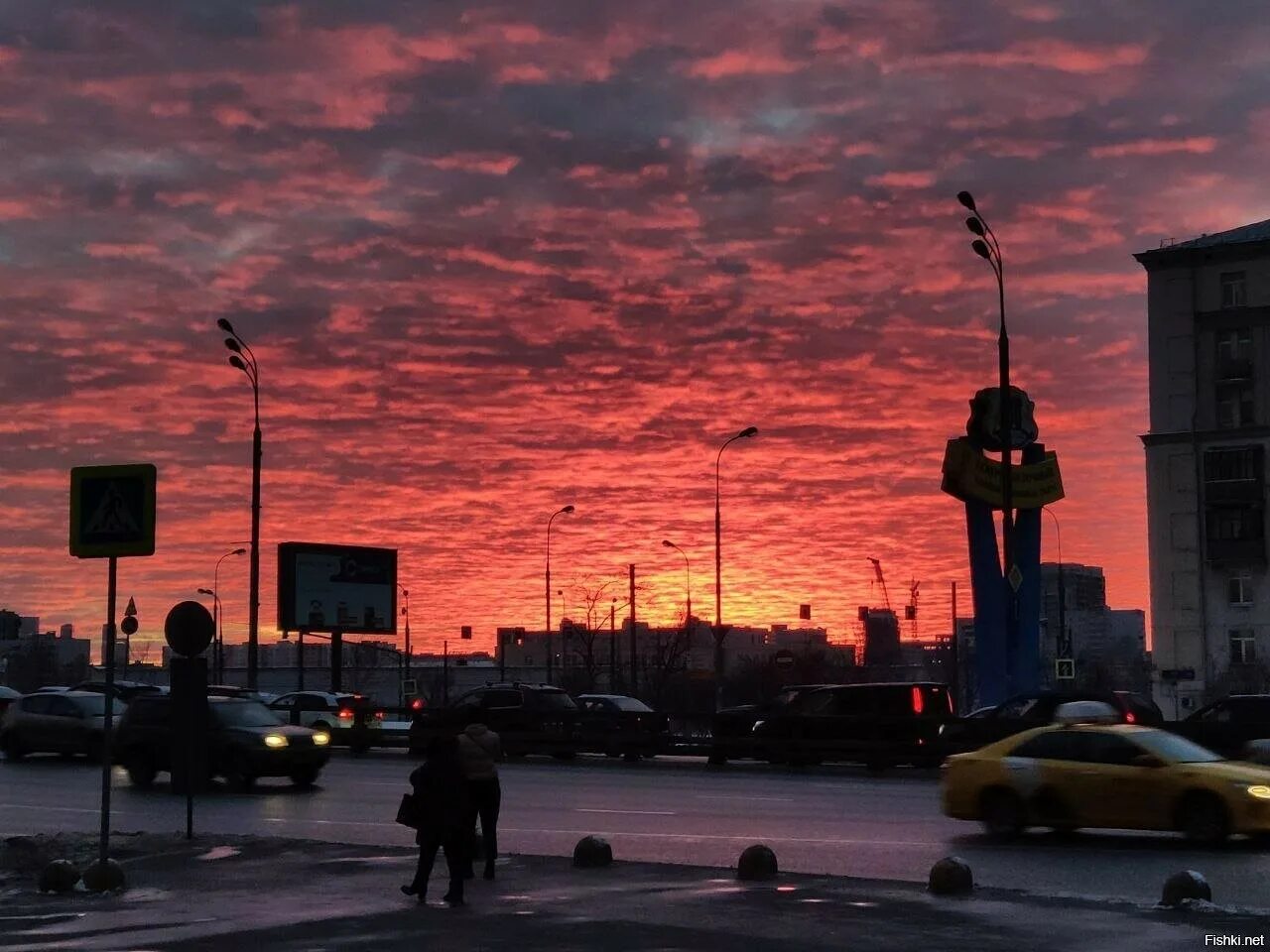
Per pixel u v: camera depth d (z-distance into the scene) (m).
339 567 64.81
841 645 152.12
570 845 19.92
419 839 14.27
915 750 36.09
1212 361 88.62
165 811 25.97
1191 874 13.41
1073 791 20.06
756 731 39.50
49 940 12.12
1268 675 84.81
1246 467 87.06
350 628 65.06
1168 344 89.75
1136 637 162.50
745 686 114.44
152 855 18.08
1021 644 45.69
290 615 62.66
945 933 11.89
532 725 43.53
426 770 14.27
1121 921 12.41
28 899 14.65
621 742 41.69
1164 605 89.06
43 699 40.94
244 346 50.47
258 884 15.63
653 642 143.62
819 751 37.56
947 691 38.25
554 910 13.34
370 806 26.70
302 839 20.03
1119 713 34.38
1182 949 11.10
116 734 32.12
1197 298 89.25
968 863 17.56
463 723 44.03
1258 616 86.69
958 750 35.44
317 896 14.64
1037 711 34.94
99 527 15.67
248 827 22.97
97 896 14.80
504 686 44.81
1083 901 13.52
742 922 12.51
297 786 31.41
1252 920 12.43
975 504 45.91
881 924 12.34
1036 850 18.95
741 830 21.75
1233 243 87.81
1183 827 19.30
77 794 29.84
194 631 19.81
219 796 29.12
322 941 11.90
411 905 13.89
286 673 119.19
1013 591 41.25
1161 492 89.44
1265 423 86.75
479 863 16.94
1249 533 86.75
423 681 119.12
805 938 11.70
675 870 16.20
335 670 64.44
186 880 15.98
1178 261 89.56
